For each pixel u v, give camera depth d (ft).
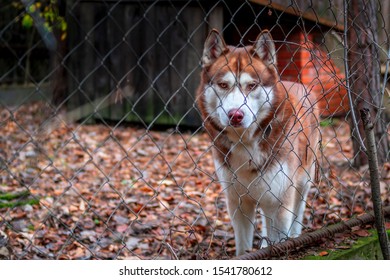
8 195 17.10
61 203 17.81
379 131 20.27
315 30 25.61
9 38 35.96
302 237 12.30
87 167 23.08
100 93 32.65
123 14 32.55
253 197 13.38
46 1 23.31
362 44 17.75
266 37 12.89
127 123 33.86
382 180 17.20
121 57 32.86
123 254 13.93
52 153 24.11
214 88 12.73
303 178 15.05
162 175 22.62
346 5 12.24
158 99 32.81
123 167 23.77
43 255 13.17
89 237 14.75
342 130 32.78
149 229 15.90
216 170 13.55
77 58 32.32
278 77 13.30
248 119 12.30
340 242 12.87
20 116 26.45
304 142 14.65
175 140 29.84
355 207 17.40
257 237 16.33
